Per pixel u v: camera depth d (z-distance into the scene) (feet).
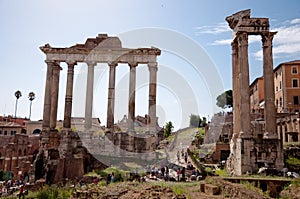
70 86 184.14
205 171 115.55
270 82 122.83
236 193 68.08
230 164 125.18
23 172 171.73
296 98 264.11
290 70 269.23
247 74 121.60
